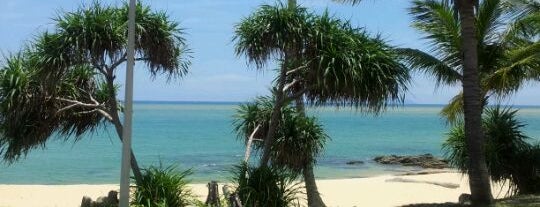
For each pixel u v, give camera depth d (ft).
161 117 376.27
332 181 80.23
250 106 39.47
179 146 152.66
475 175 39.19
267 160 34.12
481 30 45.01
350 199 62.13
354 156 134.62
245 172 32.86
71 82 34.71
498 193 53.72
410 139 196.24
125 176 25.22
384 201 60.54
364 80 29.81
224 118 357.61
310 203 42.16
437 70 45.85
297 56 30.86
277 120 34.12
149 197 31.12
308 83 33.58
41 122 33.65
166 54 32.68
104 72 31.65
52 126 34.60
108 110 34.91
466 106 39.45
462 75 42.06
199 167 103.45
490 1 44.29
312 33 29.91
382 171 105.40
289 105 38.22
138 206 30.53
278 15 29.96
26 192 65.31
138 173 32.73
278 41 29.89
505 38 46.01
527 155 48.39
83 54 29.86
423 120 391.45
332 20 30.76
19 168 103.35
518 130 49.26
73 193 65.00
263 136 38.63
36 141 34.22
